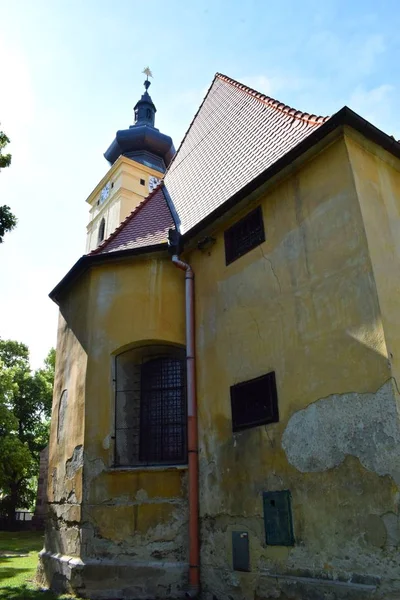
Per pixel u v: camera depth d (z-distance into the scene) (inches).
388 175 300.4
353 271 261.7
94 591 316.8
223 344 330.3
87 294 409.4
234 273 337.1
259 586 263.4
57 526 373.7
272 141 375.2
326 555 237.3
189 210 425.7
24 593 339.3
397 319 252.2
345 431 243.8
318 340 269.6
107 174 1245.1
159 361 390.0
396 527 213.9
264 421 286.0
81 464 354.6
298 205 302.7
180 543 313.1
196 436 329.4
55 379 447.2
